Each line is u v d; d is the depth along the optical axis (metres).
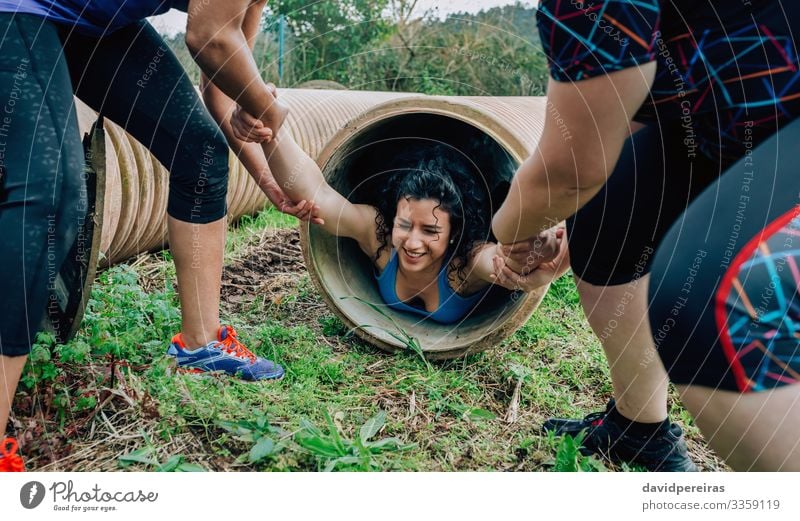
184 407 1.95
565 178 1.22
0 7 1.63
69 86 1.69
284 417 2.02
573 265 1.83
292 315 2.91
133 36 1.97
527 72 7.08
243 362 2.22
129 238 3.17
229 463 1.78
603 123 1.12
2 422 1.55
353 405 2.18
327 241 2.75
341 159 2.62
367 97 5.16
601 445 2.03
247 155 2.35
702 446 2.23
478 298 2.72
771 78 1.25
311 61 6.78
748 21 1.25
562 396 2.43
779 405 1.19
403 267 2.61
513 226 1.47
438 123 2.85
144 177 3.09
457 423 2.15
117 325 2.30
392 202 2.71
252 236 3.88
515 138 2.24
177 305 2.78
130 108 1.99
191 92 2.05
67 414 1.88
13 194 1.52
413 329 2.72
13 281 1.48
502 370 2.52
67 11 1.75
